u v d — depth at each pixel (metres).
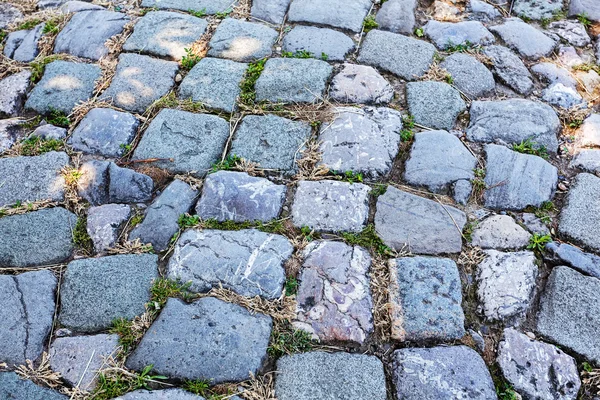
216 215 2.40
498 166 2.62
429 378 1.98
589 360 2.06
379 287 2.20
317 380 1.96
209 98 2.87
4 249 2.28
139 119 2.79
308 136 2.69
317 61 3.05
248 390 1.93
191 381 1.94
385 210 2.44
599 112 2.95
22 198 2.46
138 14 3.39
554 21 3.51
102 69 3.05
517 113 2.86
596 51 3.31
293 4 3.46
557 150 2.76
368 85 2.95
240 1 3.51
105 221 2.38
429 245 2.35
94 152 2.64
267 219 2.40
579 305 2.17
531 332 2.13
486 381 1.99
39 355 2.01
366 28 3.34
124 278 2.20
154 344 2.01
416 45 3.22
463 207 2.49
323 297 2.16
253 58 3.11
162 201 2.43
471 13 3.52
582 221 2.44
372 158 2.61
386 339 2.09
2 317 2.08
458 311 2.15
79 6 3.44
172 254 2.28
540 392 1.97
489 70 3.12
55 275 2.22
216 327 2.06
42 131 2.72
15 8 3.48
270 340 2.05
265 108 2.82
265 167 2.58
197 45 3.18
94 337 2.05
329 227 2.38
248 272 2.21
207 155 2.62
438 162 2.61
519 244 2.36
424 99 2.91
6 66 3.08
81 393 1.92
